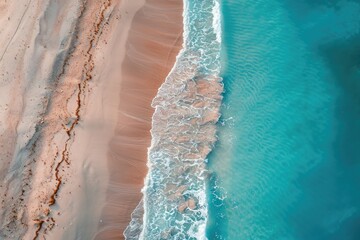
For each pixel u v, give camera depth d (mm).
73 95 31922
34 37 34000
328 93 33750
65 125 30531
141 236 27641
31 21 34812
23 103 31172
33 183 28266
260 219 28766
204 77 34438
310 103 33312
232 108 33156
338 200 29328
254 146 31516
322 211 28953
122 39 35031
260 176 30312
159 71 34438
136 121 31812
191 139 31562
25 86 31906
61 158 29203
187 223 28281
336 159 30859
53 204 27469
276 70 35062
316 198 29469
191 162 30578
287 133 32094
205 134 31828
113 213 28109
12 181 28266
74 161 29219
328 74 34656
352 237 27922
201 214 28688
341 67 34906
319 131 32094
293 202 29375
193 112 32688
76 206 27609
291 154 31172
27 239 26422
